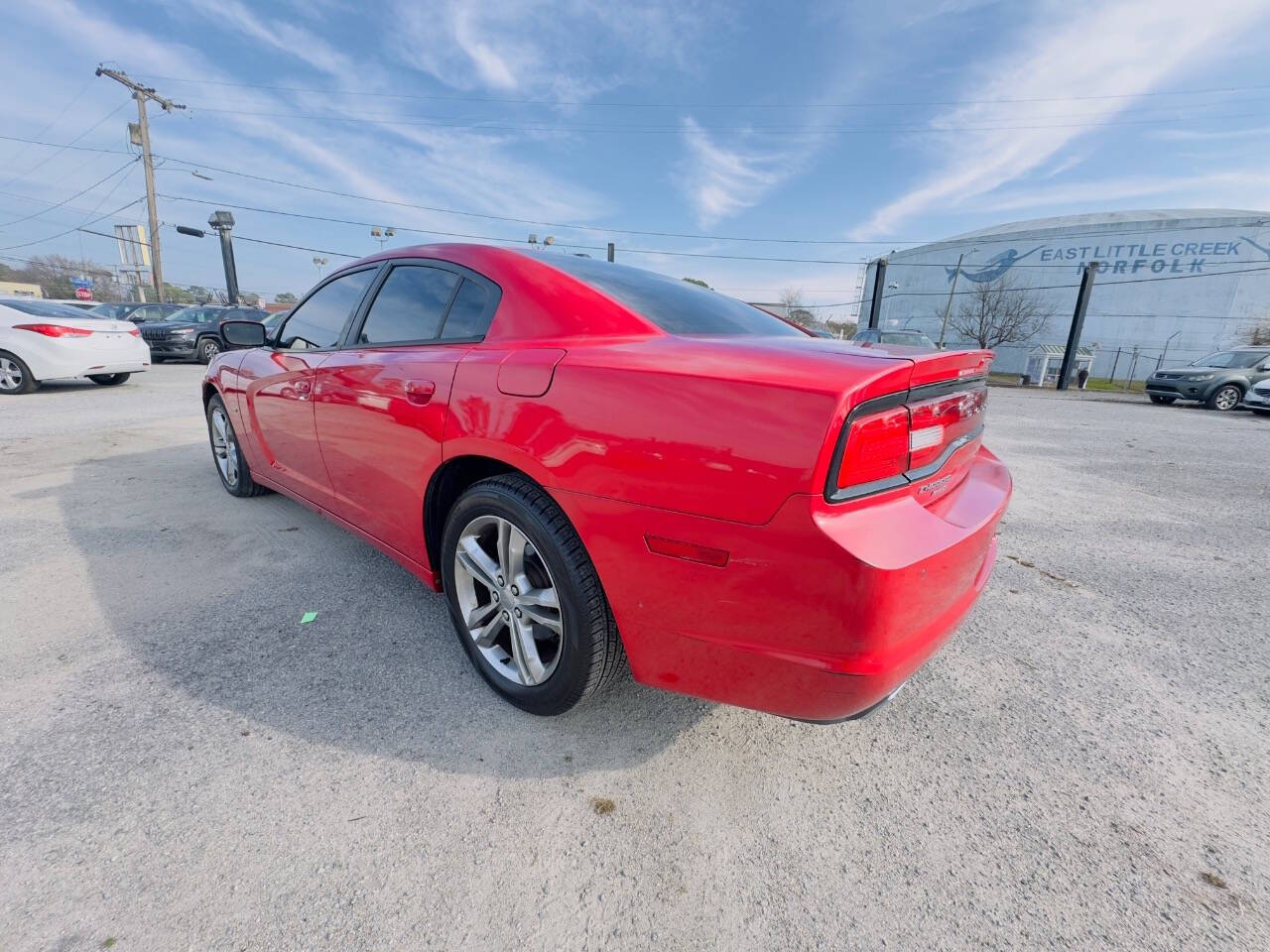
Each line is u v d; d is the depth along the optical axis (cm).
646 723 183
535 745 171
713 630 136
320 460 261
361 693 191
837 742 179
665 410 136
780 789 160
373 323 243
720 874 134
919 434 138
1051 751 179
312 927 117
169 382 982
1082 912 128
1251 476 569
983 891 133
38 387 811
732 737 179
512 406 165
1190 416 1154
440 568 213
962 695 206
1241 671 225
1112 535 383
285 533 321
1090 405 1404
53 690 185
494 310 195
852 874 136
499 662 190
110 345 825
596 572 153
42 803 142
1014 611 271
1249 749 182
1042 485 514
